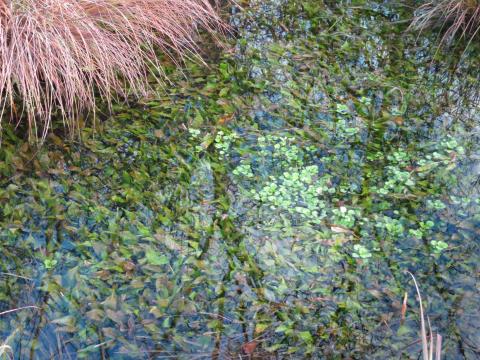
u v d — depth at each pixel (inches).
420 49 87.6
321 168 68.2
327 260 57.9
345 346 51.0
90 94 72.8
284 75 81.2
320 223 61.4
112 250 57.6
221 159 68.4
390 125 74.6
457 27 85.9
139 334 51.1
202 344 50.6
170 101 75.4
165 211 61.9
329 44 87.7
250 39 87.4
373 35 89.7
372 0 96.4
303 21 91.7
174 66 80.4
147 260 56.6
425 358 44.0
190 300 53.8
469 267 57.8
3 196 61.9
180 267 56.6
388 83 81.0
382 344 51.2
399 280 56.6
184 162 67.5
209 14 84.0
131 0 73.7
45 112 68.1
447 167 68.4
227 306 53.6
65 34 67.2
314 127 73.4
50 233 58.9
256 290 54.9
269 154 69.4
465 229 61.5
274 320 52.7
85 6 70.5
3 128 68.4
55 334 50.9
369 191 65.5
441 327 52.7
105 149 68.2
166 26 77.7
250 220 61.6
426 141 72.6
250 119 74.1
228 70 80.9
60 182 64.1
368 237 60.4
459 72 84.1
